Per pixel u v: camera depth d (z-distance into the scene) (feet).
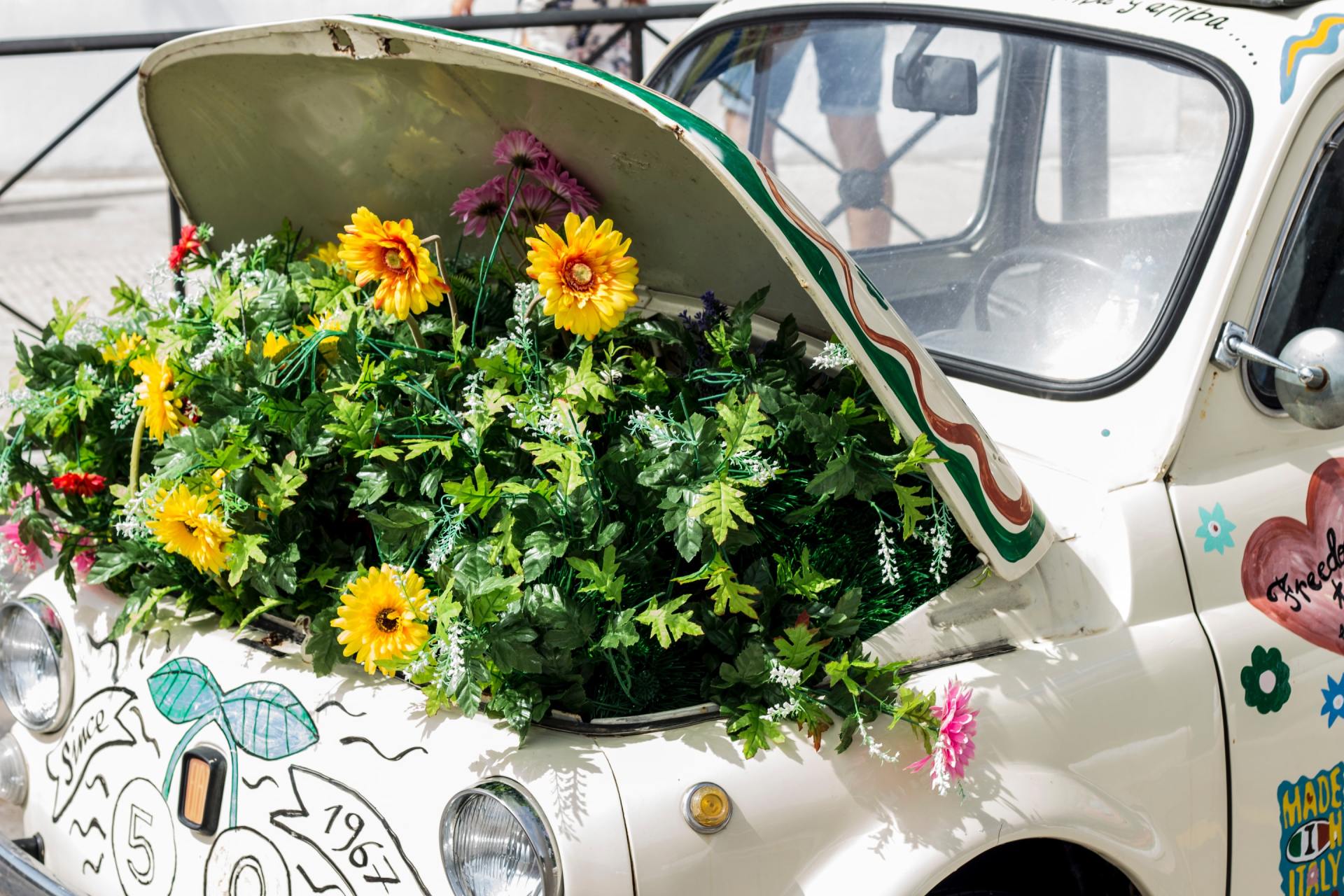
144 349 7.93
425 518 6.43
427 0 34.83
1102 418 7.39
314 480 7.06
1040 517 6.63
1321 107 7.70
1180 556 6.97
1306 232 7.73
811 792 5.89
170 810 6.74
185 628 7.22
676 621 5.84
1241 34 8.11
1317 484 7.64
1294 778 7.18
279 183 8.71
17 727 8.00
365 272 6.86
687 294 8.02
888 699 6.10
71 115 34.45
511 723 5.82
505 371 6.75
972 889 6.66
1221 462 7.36
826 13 10.44
